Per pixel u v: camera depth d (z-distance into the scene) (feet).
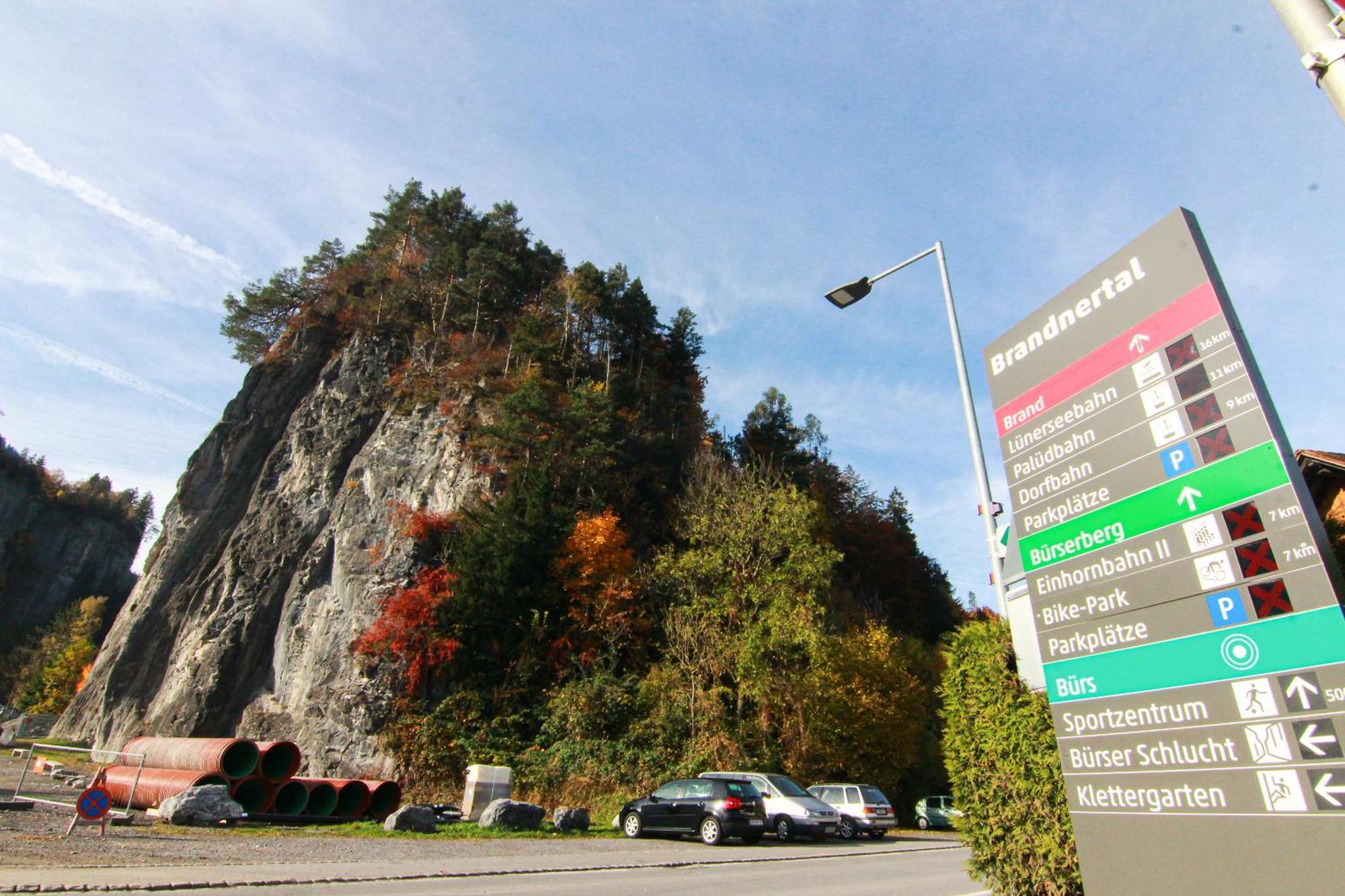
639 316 163.02
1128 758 16.57
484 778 72.33
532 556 108.58
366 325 165.48
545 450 123.03
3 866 32.17
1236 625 14.67
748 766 82.89
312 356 170.81
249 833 54.65
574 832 65.26
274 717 111.65
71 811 56.44
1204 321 16.17
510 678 100.12
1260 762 13.88
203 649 124.77
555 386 145.07
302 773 99.76
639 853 52.70
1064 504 19.26
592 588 107.04
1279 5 11.00
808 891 37.47
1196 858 14.78
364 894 31.30
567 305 159.63
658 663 99.76
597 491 124.26
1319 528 13.43
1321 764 12.85
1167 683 15.90
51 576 428.97
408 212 192.24
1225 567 15.05
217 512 151.94
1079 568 18.56
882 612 147.23
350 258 184.85
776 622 85.92
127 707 128.06
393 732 96.43
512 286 179.93
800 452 175.73
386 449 136.77
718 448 160.66
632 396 147.13
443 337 160.25
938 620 184.34
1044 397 20.42
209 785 59.57
